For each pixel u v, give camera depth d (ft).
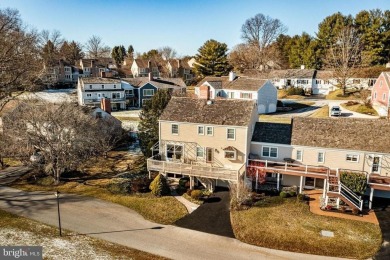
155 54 492.95
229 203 102.12
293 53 340.39
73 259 72.02
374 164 101.35
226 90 224.33
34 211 96.48
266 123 120.06
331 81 259.60
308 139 108.99
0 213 94.53
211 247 78.38
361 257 73.82
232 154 111.45
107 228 87.04
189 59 485.15
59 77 360.28
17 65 150.51
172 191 110.83
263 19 372.38
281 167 107.65
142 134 137.59
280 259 73.67
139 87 263.49
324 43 309.63
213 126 112.68
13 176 126.21
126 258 73.05
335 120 112.78
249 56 370.53
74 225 88.38
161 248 77.66
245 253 75.97
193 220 91.71
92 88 246.68
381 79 187.21
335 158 105.40
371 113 181.78
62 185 117.08
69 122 118.93
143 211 97.19
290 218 90.84
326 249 76.79
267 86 208.64
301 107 219.20
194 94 245.86
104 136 144.46
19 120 123.65
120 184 115.85
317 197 103.96
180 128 117.70
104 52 520.42
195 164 117.80
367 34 281.13
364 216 91.50
